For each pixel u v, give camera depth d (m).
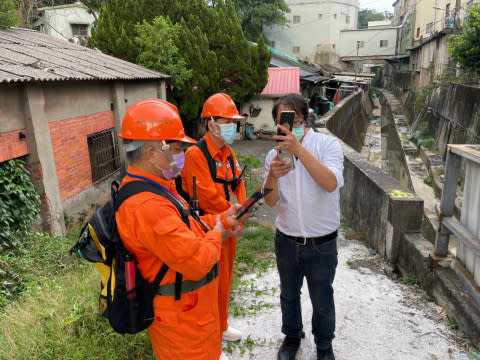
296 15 41.22
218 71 15.69
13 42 7.54
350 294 3.42
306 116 2.21
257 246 4.84
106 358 2.49
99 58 9.83
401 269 3.85
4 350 2.54
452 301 2.89
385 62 51.03
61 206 6.45
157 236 1.53
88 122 7.75
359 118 24.53
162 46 12.55
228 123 2.59
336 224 2.33
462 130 14.38
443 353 2.59
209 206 2.72
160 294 1.70
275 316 3.16
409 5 39.56
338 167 2.20
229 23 15.77
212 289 1.84
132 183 1.64
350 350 2.70
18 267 4.56
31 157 5.79
